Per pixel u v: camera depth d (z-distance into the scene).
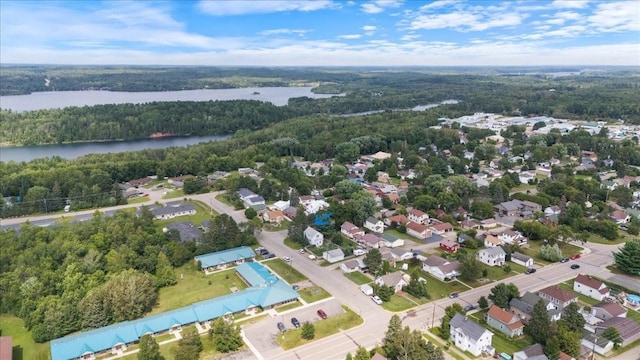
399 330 82.75
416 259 126.31
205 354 83.56
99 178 189.00
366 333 90.38
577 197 169.62
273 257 129.38
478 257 126.75
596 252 132.50
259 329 91.25
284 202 172.38
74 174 190.00
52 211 169.50
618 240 141.38
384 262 117.00
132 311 94.81
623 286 109.75
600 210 160.00
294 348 85.62
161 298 106.00
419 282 107.88
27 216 164.50
